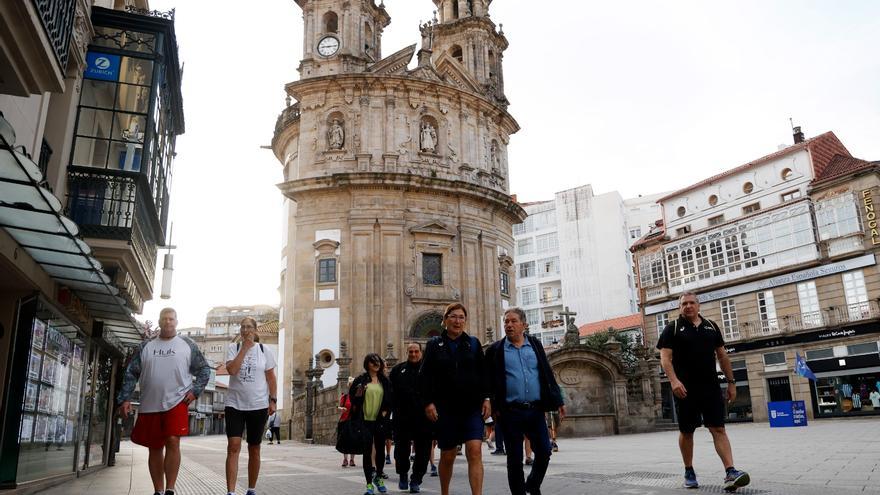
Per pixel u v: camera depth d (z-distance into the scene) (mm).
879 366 32938
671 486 7789
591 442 22188
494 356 6363
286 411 35594
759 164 40531
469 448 5977
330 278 35469
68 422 11484
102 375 14734
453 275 37094
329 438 27531
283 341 38750
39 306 9484
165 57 13641
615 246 71188
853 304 34344
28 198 6727
